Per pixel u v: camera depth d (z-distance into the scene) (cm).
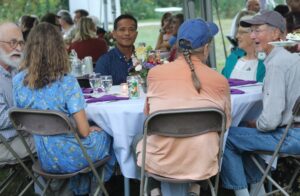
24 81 263
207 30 244
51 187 288
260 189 301
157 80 245
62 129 249
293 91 270
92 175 284
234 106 285
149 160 246
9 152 292
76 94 260
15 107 264
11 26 301
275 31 301
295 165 330
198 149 235
